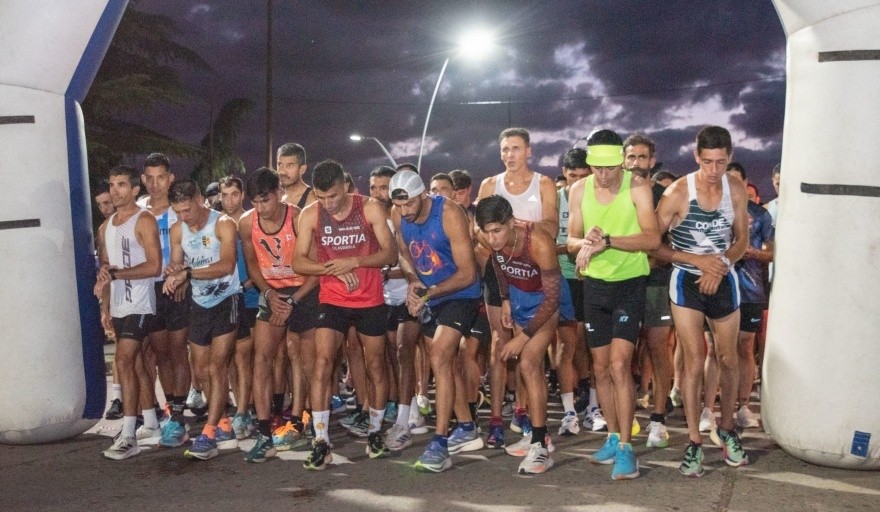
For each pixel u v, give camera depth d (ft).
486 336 20.51
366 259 18.19
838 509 14.56
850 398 16.63
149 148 74.28
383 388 19.16
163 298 21.11
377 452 18.99
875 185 16.57
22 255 19.90
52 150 20.36
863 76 16.66
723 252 17.06
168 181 22.50
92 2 20.04
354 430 21.58
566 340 21.16
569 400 21.45
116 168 20.10
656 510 14.58
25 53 19.80
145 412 21.50
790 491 15.67
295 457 19.33
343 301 18.34
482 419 24.26
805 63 17.46
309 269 18.21
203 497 16.01
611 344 17.39
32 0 19.52
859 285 16.58
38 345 20.04
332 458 19.03
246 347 20.86
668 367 19.70
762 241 22.20
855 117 16.70
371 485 16.63
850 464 16.85
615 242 16.71
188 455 18.85
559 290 17.12
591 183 17.75
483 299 20.34
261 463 18.71
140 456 19.57
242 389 20.99
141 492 16.44
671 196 17.13
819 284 16.93
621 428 16.83
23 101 19.98
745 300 21.79
